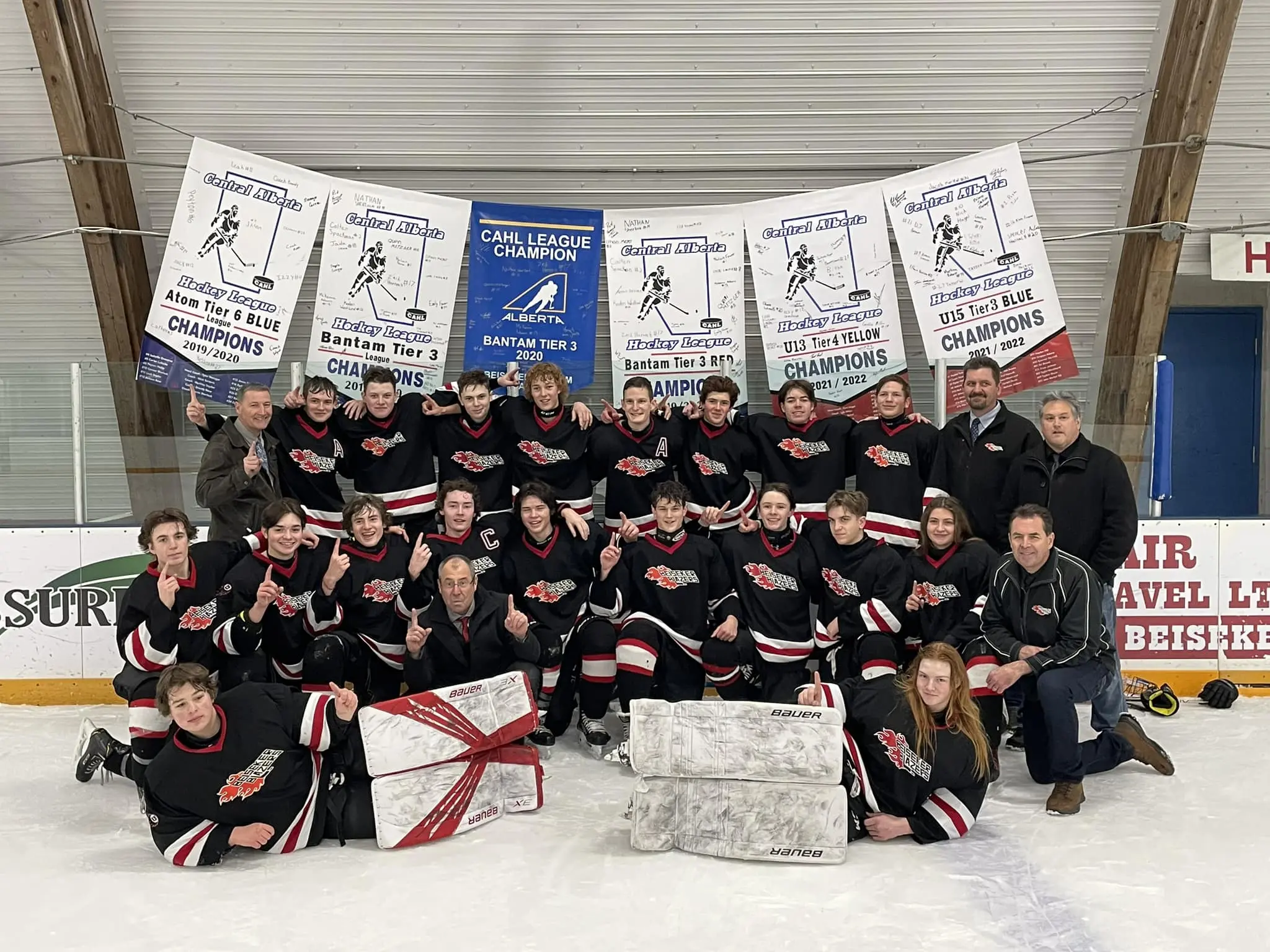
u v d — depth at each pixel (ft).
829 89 22.84
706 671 18.49
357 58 22.15
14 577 21.31
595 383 25.55
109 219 22.36
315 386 19.54
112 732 19.26
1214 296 31.71
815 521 19.52
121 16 21.52
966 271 22.41
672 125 23.34
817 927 11.09
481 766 14.42
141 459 21.63
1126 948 10.62
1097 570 17.21
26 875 12.71
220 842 12.80
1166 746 18.04
